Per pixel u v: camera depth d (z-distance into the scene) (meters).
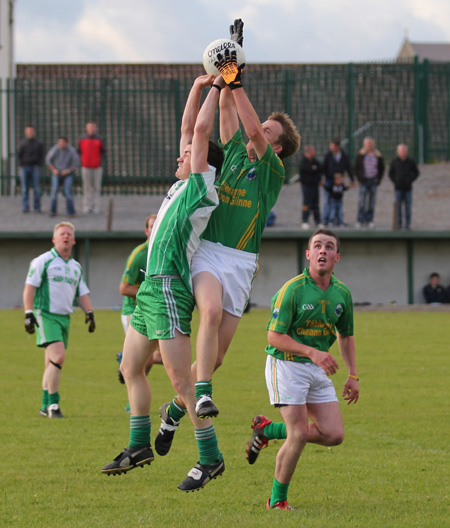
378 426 17.84
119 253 43.16
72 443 16.22
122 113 55.56
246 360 26.73
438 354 27.42
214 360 10.49
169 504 12.23
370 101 57.94
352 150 55.88
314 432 12.09
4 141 54.66
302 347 11.59
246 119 11.20
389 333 31.95
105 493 12.85
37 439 16.56
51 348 18.97
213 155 11.18
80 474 13.99
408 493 12.76
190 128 11.88
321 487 13.18
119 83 55.56
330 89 56.53
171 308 10.76
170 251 10.81
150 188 54.94
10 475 13.88
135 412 11.46
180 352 10.80
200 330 10.54
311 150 44.41
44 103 55.09
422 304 43.44
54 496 12.65
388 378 23.56
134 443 11.46
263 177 11.41
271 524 10.86
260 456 15.53
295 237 42.88
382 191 55.12
